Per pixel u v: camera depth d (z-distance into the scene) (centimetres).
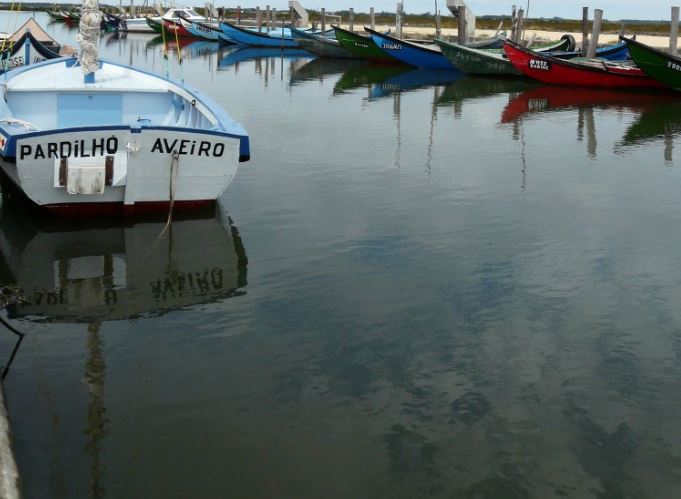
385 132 1672
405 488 460
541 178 1247
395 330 669
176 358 611
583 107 2192
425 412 542
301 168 1280
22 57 1777
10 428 484
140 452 488
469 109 2095
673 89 2509
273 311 704
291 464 480
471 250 879
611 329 678
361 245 888
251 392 562
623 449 503
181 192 939
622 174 1290
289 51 4475
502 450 499
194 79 2731
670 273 816
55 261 821
